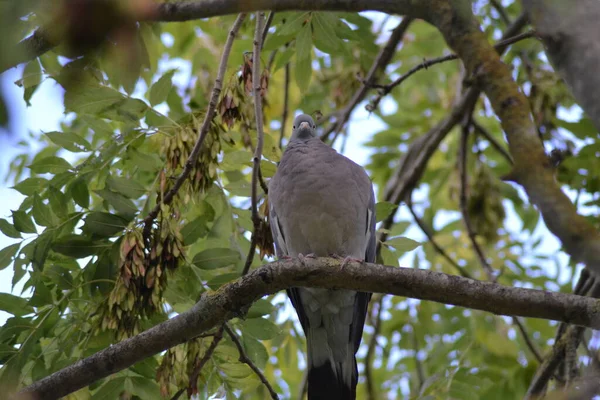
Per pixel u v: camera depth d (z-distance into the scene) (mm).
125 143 10031
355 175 11234
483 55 5555
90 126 10188
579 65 4285
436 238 15969
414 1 6184
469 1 5902
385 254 10734
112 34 3539
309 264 8414
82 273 9750
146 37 7727
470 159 17297
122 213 9750
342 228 10992
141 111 9844
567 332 11875
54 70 9617
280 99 16453
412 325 15695
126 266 8773
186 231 9641
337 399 11133
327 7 6617
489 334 14164
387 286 8211
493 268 15602
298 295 11203
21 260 9383
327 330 11344
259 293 8500
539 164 4773
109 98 9539
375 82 14500
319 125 16266
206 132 8797
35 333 9203
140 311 9156
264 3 6777
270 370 15359
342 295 10938
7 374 8953
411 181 14820
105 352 8500
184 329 8469
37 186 9969
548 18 4523
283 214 11078
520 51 13445
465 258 15773
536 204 4699
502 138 17969
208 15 7266
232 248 10297
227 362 9750
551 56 4531
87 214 9602
